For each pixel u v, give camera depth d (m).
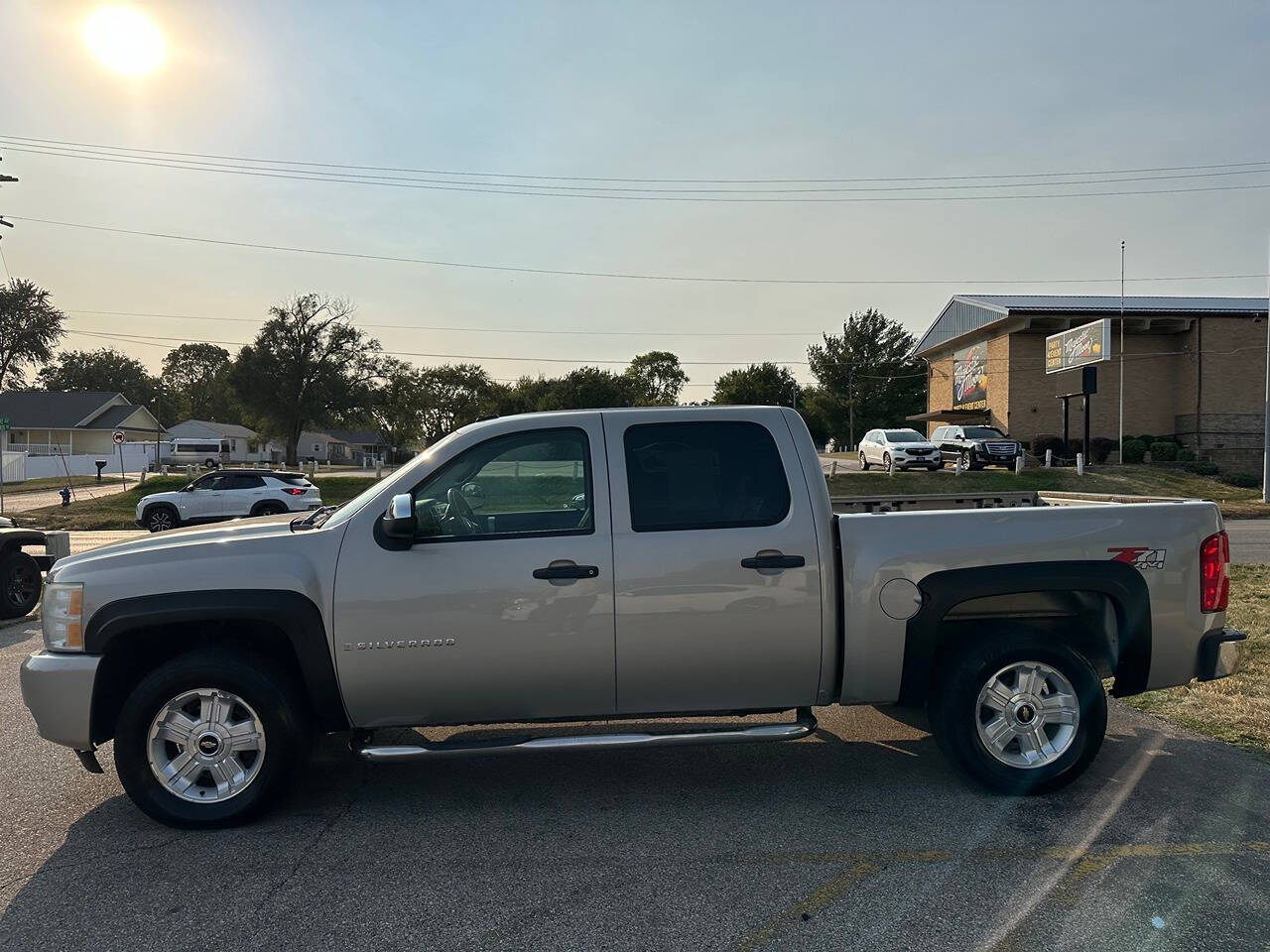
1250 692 6.03
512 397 85.12
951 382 48.72
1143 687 4.49
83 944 3.09
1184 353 41.25
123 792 4.61
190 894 3.45
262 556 4.12
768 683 4.30
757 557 4.20
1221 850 3.71
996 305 42.66
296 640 4.04
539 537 4.17
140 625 4.02
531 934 3.11
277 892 3.45
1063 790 4.40
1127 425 41.72
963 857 3.68
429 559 4.10
